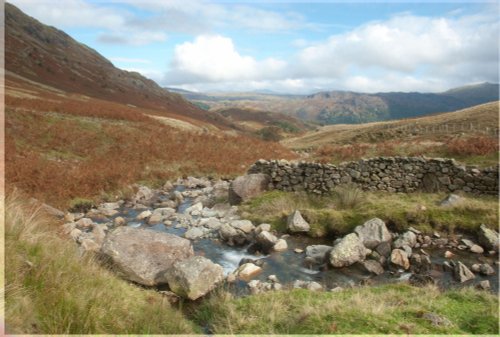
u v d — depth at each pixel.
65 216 15.27
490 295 7.69
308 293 8.15
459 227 13.00
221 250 12.80
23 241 5.92
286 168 18.25
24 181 17.56
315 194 17.45
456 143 25.80
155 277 9.20
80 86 90.00
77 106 38.19
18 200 8.38
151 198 20.73
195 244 13.38
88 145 27.58
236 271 10.53
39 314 4.80
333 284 9.86
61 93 65.06
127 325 5.73
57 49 118.75
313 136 76.56
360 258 11.09
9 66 74.19
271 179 18.48
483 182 15.70
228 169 27.94
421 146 28.80
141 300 7.04
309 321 6.23
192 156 30.06
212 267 9.30
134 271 9.08
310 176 17.80
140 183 23.22
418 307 6.88
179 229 15.28
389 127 60.75
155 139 32.12
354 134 60.25
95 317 5.31
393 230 13.26
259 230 13.70
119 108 43.69
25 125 26.77
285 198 16.84
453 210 13.64
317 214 14.20
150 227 15.53
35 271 5.39
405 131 50.28
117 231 9.99
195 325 7.22
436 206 14.07
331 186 17.42
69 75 93.75
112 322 5.52
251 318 6.96
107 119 36.22
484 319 6.29
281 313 7.11
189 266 8.98
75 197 18.53
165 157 28.72
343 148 31.84
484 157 22.36
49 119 29.83
